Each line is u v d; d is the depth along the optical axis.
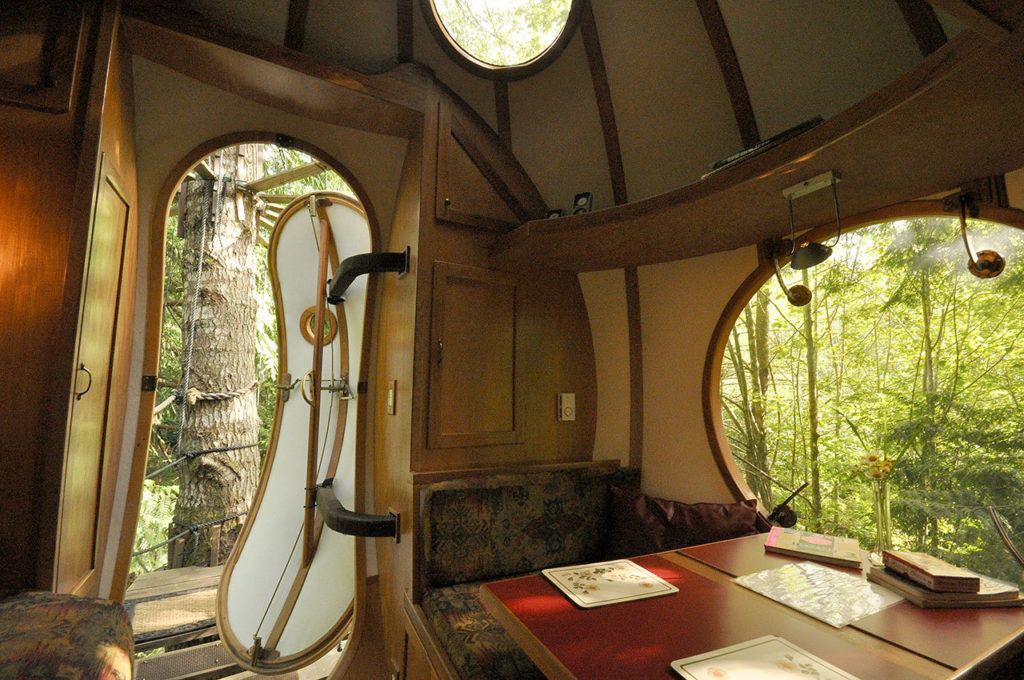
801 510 3.80
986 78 0.95
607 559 2.07
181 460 3.38
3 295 1.24
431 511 1.77
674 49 2.04
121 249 1.66
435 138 2.11
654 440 2.36
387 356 2.32
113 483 1.74
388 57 2.13
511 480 1.97
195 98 1.99
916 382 3.30
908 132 1.16
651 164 2.30
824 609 1.06
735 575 1.29
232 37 1.68
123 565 1.77
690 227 1.83
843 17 1.63
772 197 1.57
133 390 1.86
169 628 2.38
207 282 3.68
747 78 1.93
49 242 1.30
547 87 2.33
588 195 2.22
